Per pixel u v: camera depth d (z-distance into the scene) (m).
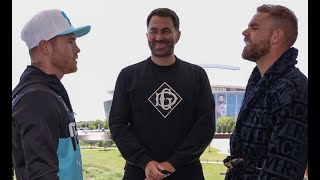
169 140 1.84
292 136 1.17
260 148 1.28
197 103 1.91
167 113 1.86
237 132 1.41
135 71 1.94
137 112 1.88
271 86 1.30
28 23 1.30
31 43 1.28
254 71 1.53
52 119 1.13
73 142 1.26
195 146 1.81
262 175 1.19
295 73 1.26
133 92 1.89
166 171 1.74
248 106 1.36
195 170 1.86
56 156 1.14
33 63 1.30
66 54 1.32
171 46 1.88
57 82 1.26
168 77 1.90
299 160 1.18
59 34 1.29
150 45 1.90
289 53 1.33
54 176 1.10
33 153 1.08
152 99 1.87
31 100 1.12
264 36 1.36
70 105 1.33
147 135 1.85
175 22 1.91
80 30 1.40
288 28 1.34
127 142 1.82
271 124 1.25
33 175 1.07
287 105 1.19
